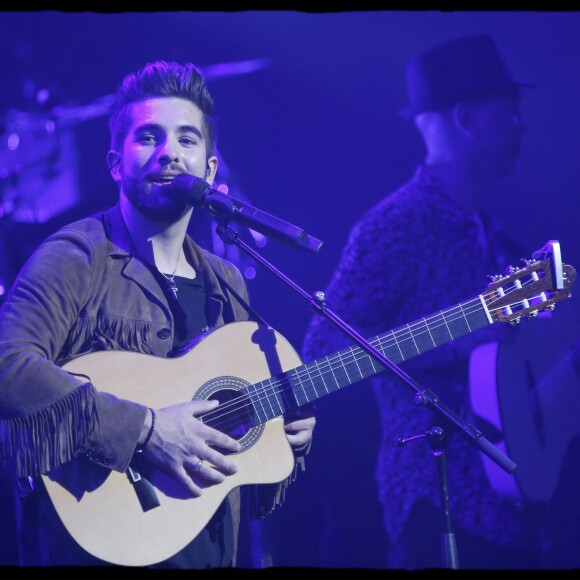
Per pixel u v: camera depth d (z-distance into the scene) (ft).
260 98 67.05
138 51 64.64
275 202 67.00
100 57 63.93
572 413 53.93
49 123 61.77
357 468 61.87
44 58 63.16
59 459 34.17
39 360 34.73
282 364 39.65
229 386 38.45
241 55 66.69
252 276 64.08
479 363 53.26
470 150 59.21
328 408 62.28
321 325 52.06
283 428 39.19
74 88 63.62
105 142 62.28
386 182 67.21
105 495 35.22
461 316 40.55
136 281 38.65
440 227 56.59
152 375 37.32
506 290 40.96
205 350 38.63
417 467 53.98
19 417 34.17
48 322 35.96
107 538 34.88
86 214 60.23
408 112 62.69
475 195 58.95
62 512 34.60
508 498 53.26
